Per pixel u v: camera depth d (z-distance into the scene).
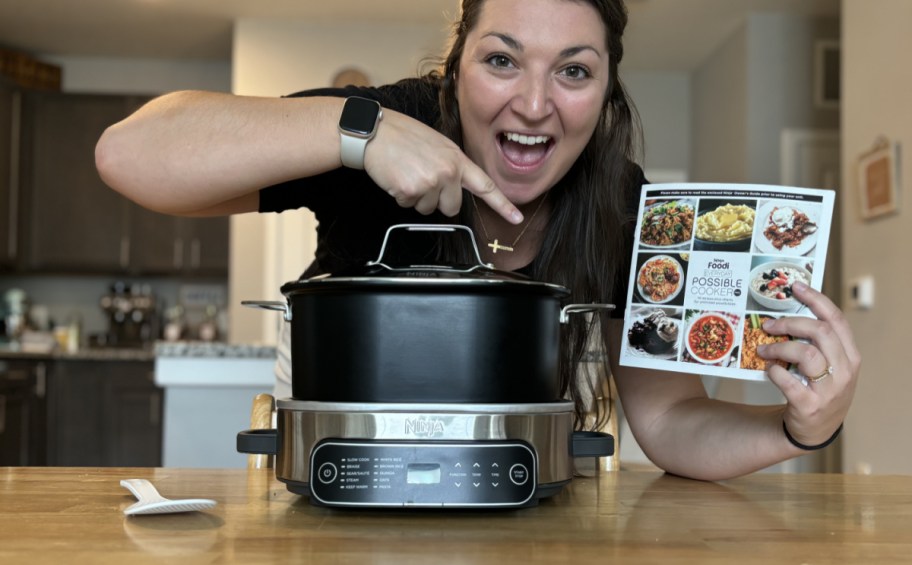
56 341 5.06
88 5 4.72
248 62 4.91
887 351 3.21
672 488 1.01
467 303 0.79
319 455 0.79
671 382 1.17
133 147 0.94
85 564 0.61
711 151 5.45
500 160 1.05
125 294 5.29
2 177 4.96
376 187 1.15
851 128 3.54
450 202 0.90
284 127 0.91
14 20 4.94
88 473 1.06
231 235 4.94
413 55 4.96
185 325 5.34
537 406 0.81
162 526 0.75
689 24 4.97
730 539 0.73
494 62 0.99
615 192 1.17
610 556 0.66
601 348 1.18
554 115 1.01
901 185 3.12
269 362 2.74
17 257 5.05
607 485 1.03
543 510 0.85
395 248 1.19
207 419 2.74
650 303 0.96
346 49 4.94
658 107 5.89
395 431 0.79
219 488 0.95
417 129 0.89
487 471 0.79
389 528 0.75
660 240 0.96
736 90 5.02
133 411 4.61
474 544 0.70
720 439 1.06
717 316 0.93
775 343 0.92
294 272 4.75
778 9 4.75
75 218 5.12
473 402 0.79
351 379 0.79
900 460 3.10
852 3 3.53
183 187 0.93
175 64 5.64
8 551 0.65
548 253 1.18
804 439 0.97
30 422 4.46
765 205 0.93
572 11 0.97
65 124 5.13
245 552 0.66
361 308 0.79
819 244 0.92
